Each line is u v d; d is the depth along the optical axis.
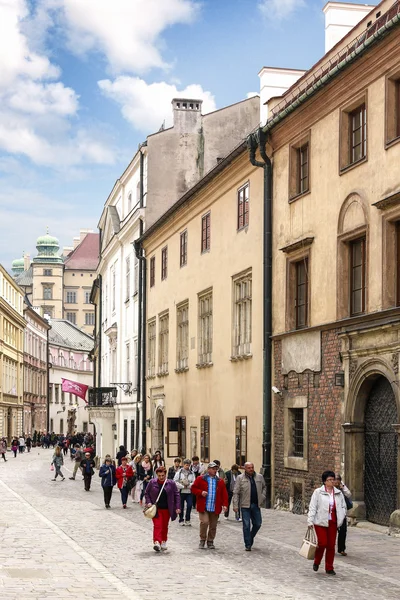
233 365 29.64
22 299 103.31
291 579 13.37
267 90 30.62
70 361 133.38
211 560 15.46
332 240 22.19
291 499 24.17
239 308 29.70
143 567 14.55
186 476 22.06
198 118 46.19
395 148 19.31
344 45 23.36
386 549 16.55
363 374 20.20
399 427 18.41
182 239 37.56
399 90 19.70
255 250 27.62
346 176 21.56
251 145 26.53
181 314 37.84
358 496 20.56
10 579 13.04
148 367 44.28
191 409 35.09
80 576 13.45
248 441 27.70
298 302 24.78
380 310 19.58
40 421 114.75
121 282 53.25
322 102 22.73
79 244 166.25
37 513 25.16
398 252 19.59
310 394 23.17
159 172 45.47
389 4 21.70
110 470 27.91
